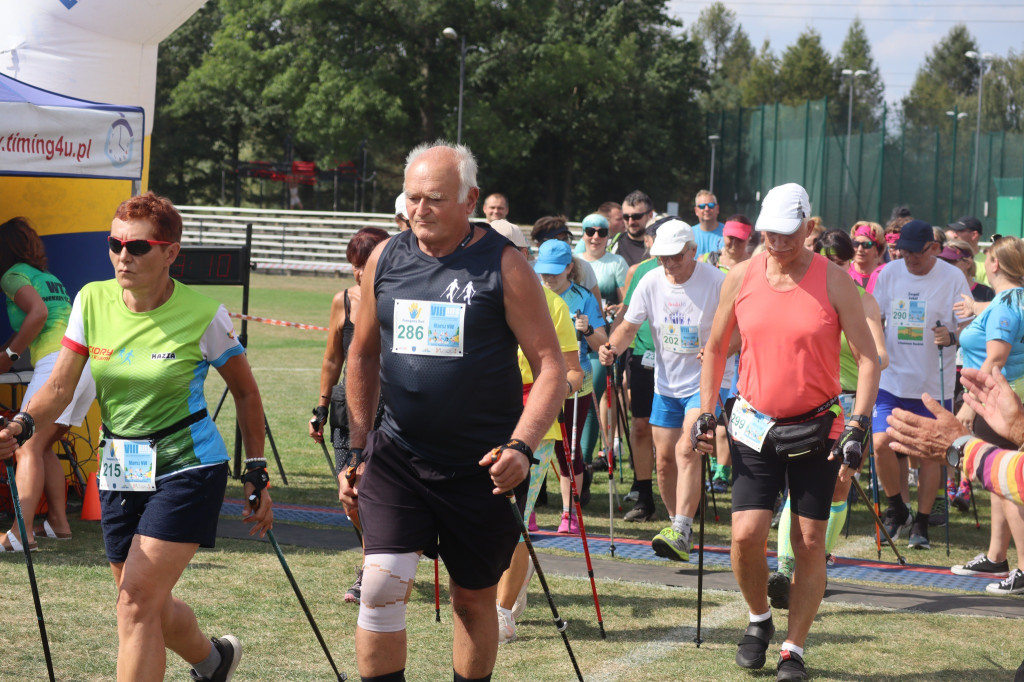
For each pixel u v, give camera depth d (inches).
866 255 330.3
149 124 328.2
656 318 275.3
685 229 267.3
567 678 173.5
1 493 282.7
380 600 134.8
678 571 249.8
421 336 133.7
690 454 250.8
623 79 2143.2
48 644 164.9
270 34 2285.9
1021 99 3983.8
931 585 243.9
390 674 136.0
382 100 1932.8
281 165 2113.7
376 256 141.9
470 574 139.2
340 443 213.9
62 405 145.6
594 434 335.0
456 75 2054.6
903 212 453.7
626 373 389.7
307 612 160.2
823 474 177.0
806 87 3708.2
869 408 174.6
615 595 226.5
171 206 142.4
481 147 2065.7
